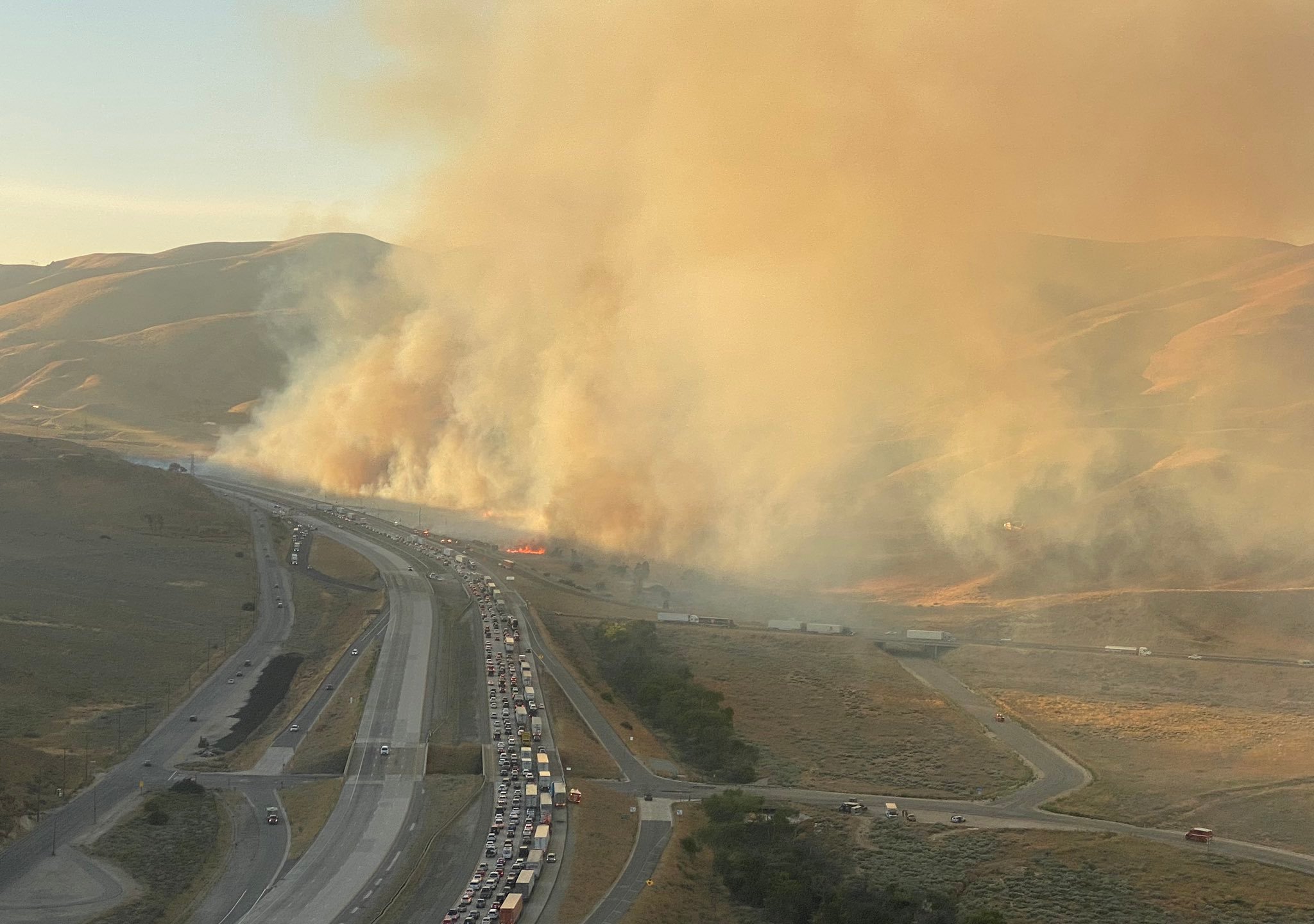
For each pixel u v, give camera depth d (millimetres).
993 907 97875
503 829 102562
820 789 129875
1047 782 134125
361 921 84812
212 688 153000
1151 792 128125
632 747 135875
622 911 89375
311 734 133125
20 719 131125
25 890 91438
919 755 145000
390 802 108938
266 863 96750
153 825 104938
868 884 101188
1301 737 149000
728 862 103375
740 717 156875
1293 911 96938
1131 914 96875
